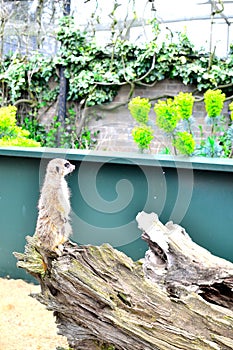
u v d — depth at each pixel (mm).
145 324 1415
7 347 2359
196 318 1426
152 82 5848
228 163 2729
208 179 2828
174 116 3023
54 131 5902
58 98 6121
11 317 2783
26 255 1687
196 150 4008
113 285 1485
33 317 2801
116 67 5910
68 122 5879
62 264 1508
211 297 1660
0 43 6316
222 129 4645
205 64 5633
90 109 3828
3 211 3344
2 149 3229
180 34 5680
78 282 1470
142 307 1453
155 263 1781
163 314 1438
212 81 5520
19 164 3244
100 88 5945
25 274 3387
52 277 1519
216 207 2838
